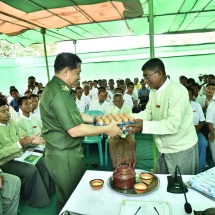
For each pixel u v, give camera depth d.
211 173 1.49
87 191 1.47
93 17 4.06
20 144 2.66
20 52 10.70
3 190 2.31
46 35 5.72
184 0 3.74
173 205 1.27
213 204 1.26
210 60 8.83
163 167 2.14
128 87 6.42
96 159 4.21
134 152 3.63
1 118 2.76
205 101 4.61
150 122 1.85
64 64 1.76
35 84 7.51
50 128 1.82
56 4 3.17
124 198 1.37
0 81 9.18
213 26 6.24
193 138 2.02
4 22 3.97
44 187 2.80
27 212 2.69
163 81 1.91
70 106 1.74
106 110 4.75
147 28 5.84
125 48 9.08
